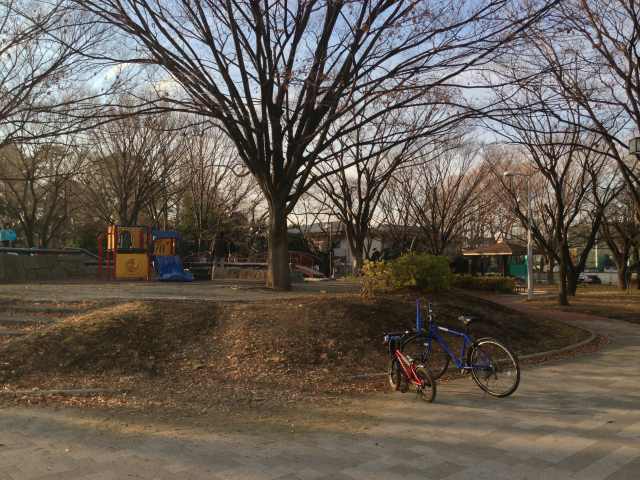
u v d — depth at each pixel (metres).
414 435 5.35
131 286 15.66
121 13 11.78
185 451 4.82
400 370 7.15
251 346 8.62
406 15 11.62
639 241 33.09
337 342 8.92
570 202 28.28
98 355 8.13
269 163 14.45
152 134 29.72
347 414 6.13
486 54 11.89
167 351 8.52
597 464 4.56
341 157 24.66
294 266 40.31
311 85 12.02
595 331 13.97
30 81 11.48
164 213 35.94
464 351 7.25
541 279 50.09
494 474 4.33
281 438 5.24
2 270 17.70
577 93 16.25
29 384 7.24
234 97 13.35
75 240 49.94
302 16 12.61
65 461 4.54
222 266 25.48
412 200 32.41
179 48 12.53
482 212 36.38
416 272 12.24
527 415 6.06
